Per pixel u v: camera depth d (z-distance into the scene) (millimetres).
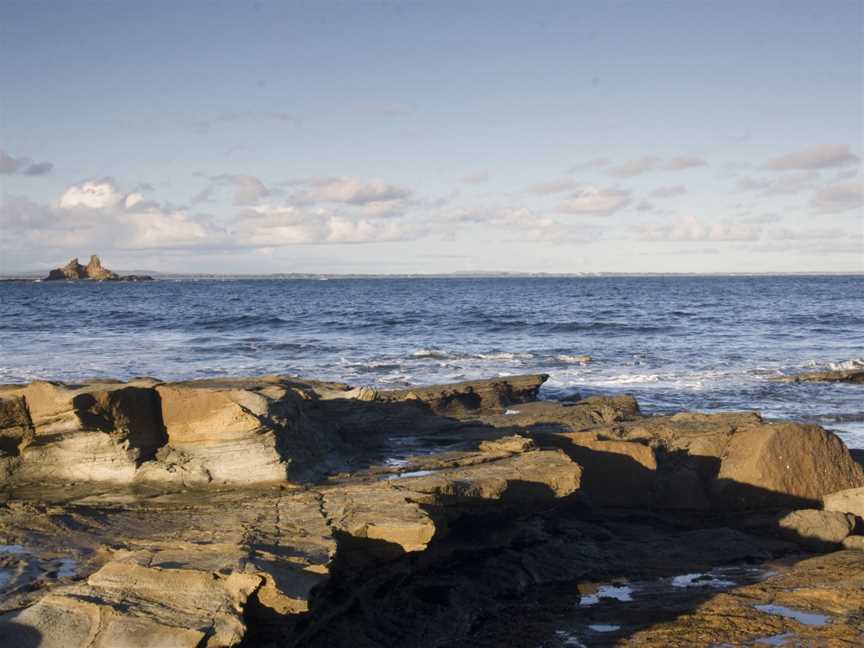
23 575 7836
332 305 79125
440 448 12711
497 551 10438
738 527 12445
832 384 26594
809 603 9000
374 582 8750
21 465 10805
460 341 41062
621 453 13016
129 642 6426
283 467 10477
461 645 8328
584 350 36875
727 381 27125
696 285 163000
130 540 8570
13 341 39656
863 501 12172
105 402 10516
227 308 72562
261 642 7180
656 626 8555
